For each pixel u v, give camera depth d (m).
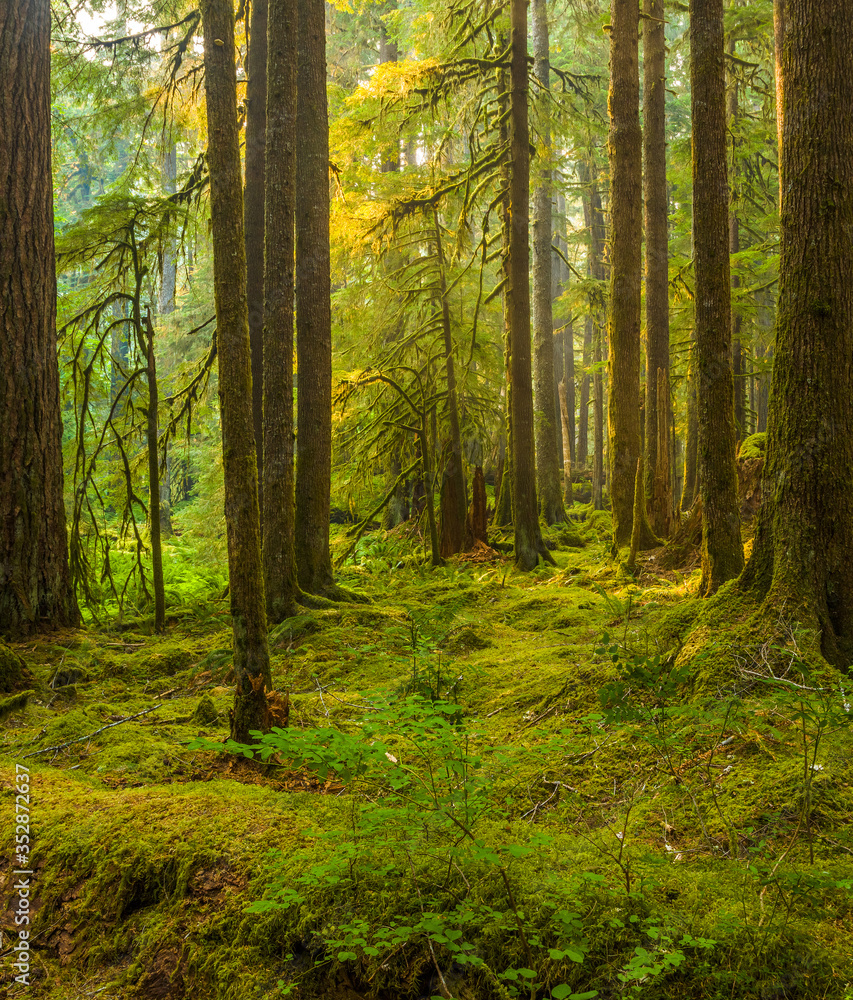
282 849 3.00
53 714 5.58
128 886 3.08
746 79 14.68
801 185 4.79
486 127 13.20
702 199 6.17
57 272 9.98
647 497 11.29
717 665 4.34
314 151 9.12
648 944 2.28
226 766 4.38
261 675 4.50
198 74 11.68
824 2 4.77
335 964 2.48
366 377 12.27
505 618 8.36
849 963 2.17
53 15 10.24
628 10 10.77
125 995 2.77
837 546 4.54
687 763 3.76
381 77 11.62
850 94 4.77
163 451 11.42
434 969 2.40
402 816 2.70
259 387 9.66
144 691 6.25
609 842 3.07
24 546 7.30
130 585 10.67
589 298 18.23
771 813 3.19
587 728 4.40
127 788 4.05
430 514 12.09
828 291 4.68
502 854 2.76
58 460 7.70
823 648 4.35
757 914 2.40
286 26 8.21
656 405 13.02
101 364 10.05
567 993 2.01
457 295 15.01
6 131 7.50
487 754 3.41
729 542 5.95
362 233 12.91
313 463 8.83
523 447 11.56
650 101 13.45
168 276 23.38
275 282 8.17
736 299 15.50
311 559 8.67
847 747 3.57
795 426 4.71
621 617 7.29
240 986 2.57
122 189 11.71
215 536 12.71
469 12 13.43
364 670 6.41
